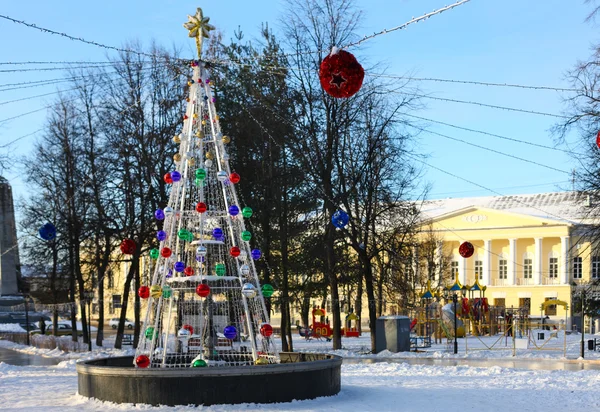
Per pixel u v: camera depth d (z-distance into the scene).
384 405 14.77
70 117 37.84
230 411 13.73
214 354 16.81
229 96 33.94
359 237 36.28
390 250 36.28
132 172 35.44
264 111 32.25
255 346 16.02
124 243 16.39
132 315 75.25
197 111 16.80
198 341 17.83
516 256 78.94
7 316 57.38
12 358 32.97
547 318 69.38
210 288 15.59
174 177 16.12
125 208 35.78
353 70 10.36
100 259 37.94
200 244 15.91
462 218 80.88
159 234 16.03
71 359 31.92
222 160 16.80
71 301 41.41
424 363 29.03
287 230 34.88
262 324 16.00
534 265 77.81
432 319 46.00
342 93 10.57
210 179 17.53
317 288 37.06
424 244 62.31
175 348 16.80
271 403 14.53
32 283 52.06
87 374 15.28
